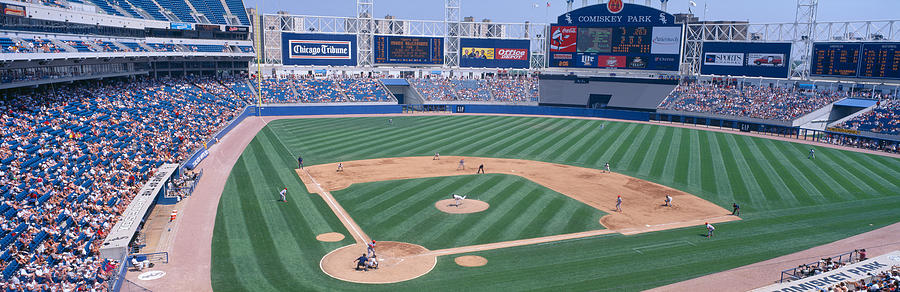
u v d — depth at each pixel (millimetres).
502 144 79562
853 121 85875
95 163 51188
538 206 48156
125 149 57906
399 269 34438
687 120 104812
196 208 46562
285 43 120812
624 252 37625
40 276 30750
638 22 110500
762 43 104125
